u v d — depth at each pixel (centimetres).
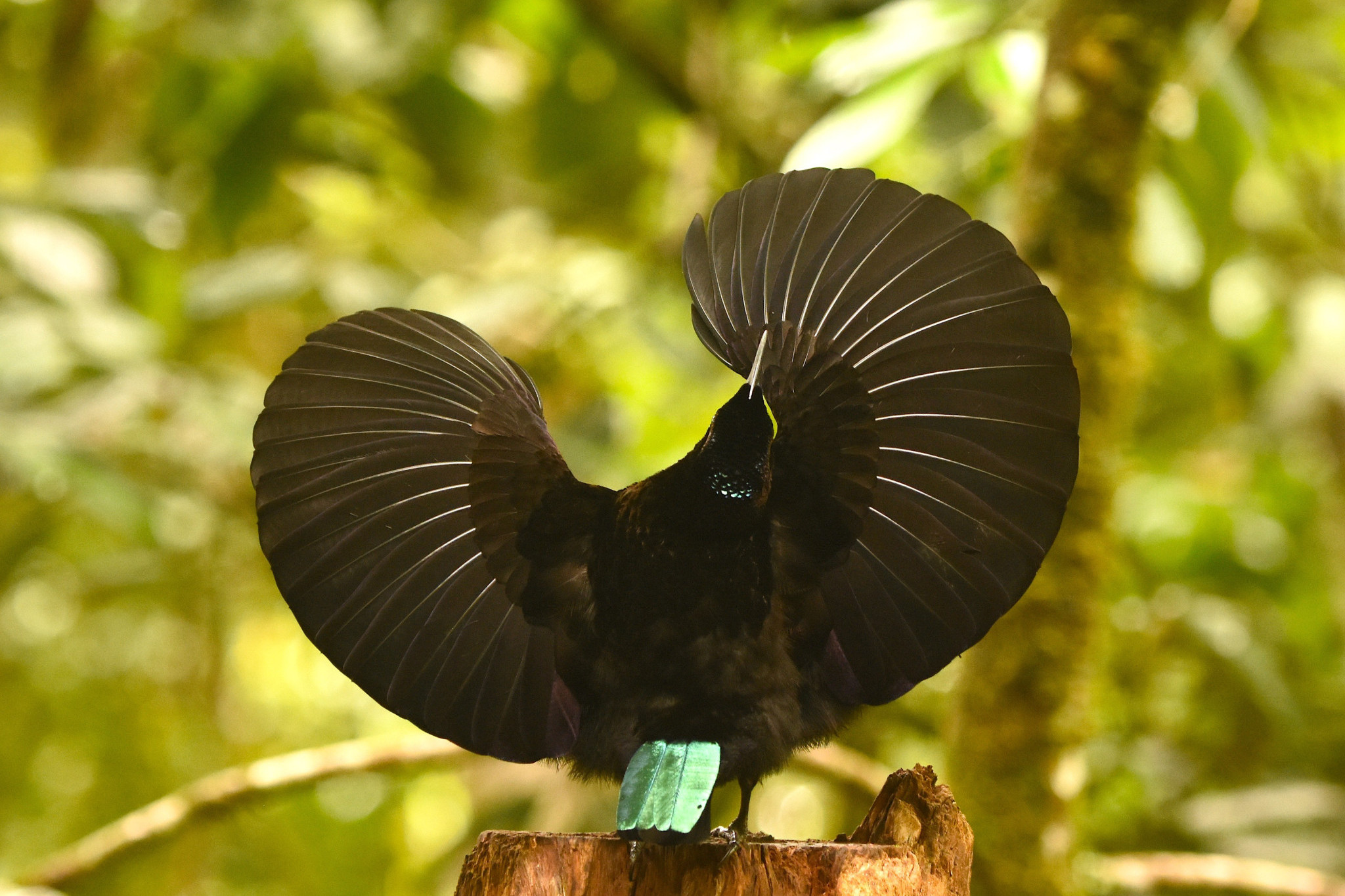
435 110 1281
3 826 1412
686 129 1363
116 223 1123
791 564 421
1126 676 1077
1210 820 1053
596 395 1207
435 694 437
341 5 1276
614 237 1358
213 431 1074
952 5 802
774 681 416
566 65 1299
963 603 419
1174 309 1141
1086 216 829
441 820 1446
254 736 1508
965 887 442
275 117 1216
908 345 411
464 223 1466
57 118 1334
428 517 436
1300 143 1095
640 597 417
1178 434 1183
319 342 431
